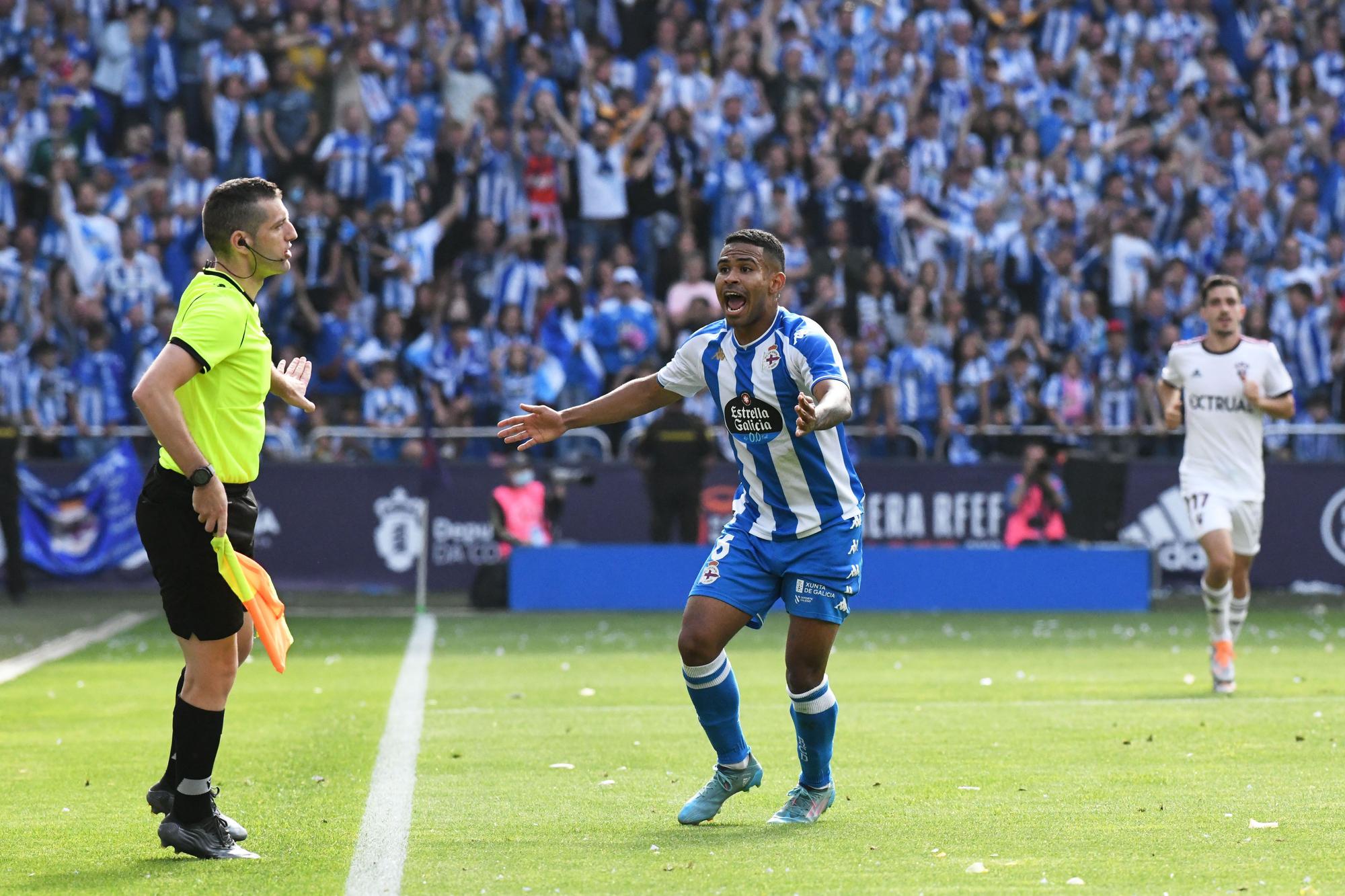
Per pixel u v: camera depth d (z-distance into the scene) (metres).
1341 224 73.94
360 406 61.28
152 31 67.88
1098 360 66.06
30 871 15.48
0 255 62.16
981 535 58.47
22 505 55.81
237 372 16.19
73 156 64.25
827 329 64.12
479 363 62.22
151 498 16.08
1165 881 14.66
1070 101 75.19
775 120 71.88
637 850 16.34
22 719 27.36
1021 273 67.44
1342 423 65.81
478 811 18.67
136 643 41.81
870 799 19.39
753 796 19.73
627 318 63.06
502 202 66.94
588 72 70.44
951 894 14.17
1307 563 58.97
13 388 58.91
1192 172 74.00
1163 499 58.84
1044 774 21.22
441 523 57.16
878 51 73.75
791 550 17.98
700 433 55.62
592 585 53.78
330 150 66.06
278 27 68.88
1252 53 77.12
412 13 70.69
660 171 68.56
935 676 34.38
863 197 68.25
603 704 29.50
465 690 31.95
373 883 14.78
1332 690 31.53
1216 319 32.59
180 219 64.25
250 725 26.48
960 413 63.22
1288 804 18.86
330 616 51.09
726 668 18.02
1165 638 44.59
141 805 19.25
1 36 67.25
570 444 60.62
